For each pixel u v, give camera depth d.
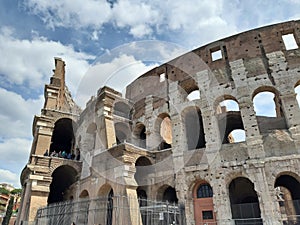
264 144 26.48
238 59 31.70
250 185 31.80
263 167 25.58
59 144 51.56
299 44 29.86
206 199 27.95
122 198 24.69
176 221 26.22
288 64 29.16
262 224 24.33
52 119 40.38
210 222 26.62
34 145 38.88
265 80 29.31
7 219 55.88
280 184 31.41
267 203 24.19
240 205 27.39
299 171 24.25
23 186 37.12
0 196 92.81
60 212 27.62
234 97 30.27
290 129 26.28
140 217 23.88
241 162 26.64
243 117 28.66
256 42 31.75
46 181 34.12
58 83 46.12
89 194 30.38
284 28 31.28
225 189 26.53
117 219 23.25
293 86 28.03
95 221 26.81
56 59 49.44
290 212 36.12
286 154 25.22
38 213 30.23
